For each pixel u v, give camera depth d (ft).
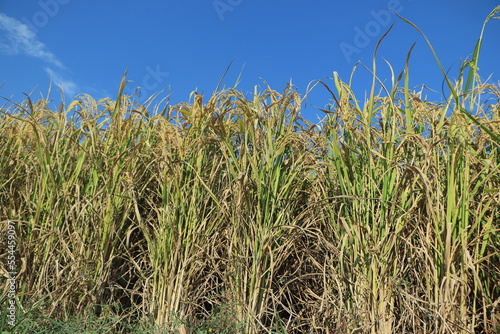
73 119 10.48
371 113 8.52
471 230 7.32
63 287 8.94
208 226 9.53
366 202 8.38
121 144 9.94
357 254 8.16
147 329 8.55
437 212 7.35
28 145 10.54
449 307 7.09
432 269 7.66
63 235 9.27
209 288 9.69
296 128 9.89
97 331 8.48
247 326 8.50
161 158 9.39
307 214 9.80
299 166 9.46
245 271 8.79
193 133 9.77
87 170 10.23
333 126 9.27
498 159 8.20
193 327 8.73
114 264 10.02
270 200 9.14
